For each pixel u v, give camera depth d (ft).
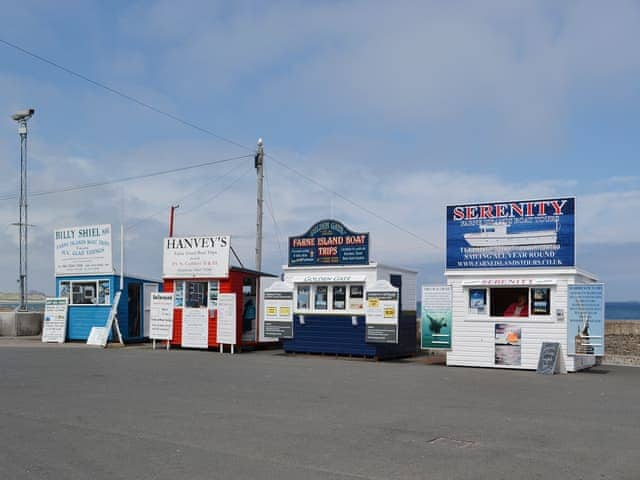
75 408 36.47
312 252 74.38
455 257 64.64
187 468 24.50
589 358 63.77
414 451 27.20
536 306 61.16
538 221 61.46
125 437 29.43
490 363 62.28
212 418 33.76
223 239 79.92
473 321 63.36
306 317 74.33
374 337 69.36
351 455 26.45
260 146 106.63
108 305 89.40
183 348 84.17
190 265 81.66
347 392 43.50
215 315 79.77
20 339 97.55
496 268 62.85
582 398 42.04
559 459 26.16
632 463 25.66
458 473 24.07
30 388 44.11
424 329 65.05
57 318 91.97
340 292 73.05
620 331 93.25
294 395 41.83
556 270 60.29
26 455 26.30
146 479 23.13
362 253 71.31
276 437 29.50
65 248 93.50
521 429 31.71
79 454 26.48
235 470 24.26
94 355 70.69
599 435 30.53
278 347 86.48
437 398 41.37
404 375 54.65
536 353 60.49
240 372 54.85
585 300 59.06
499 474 23.98
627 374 57.82
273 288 75.46
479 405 38.75
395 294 68.80
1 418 33.63
